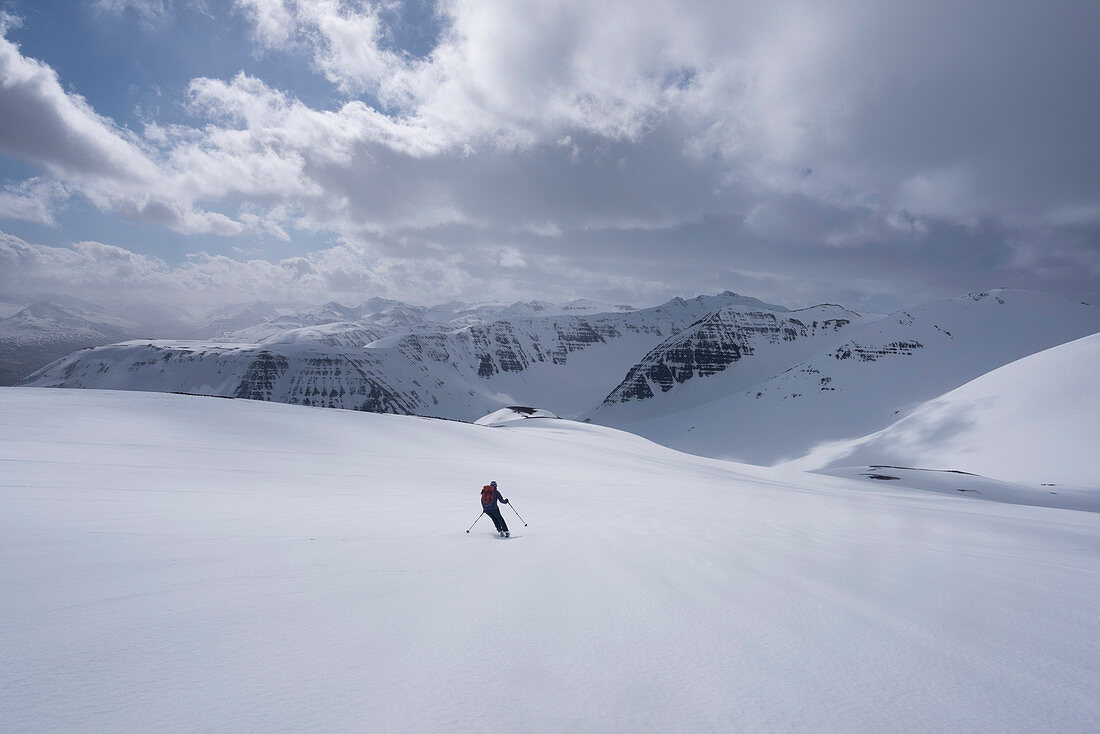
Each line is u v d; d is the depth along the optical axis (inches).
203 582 217.9
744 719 123.3
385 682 135.6
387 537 355.3
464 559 291.7
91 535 299.1
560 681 141.6
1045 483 3260.3
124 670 133.0
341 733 107.9
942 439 4948.3
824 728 119.8
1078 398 4372.5
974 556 400.5
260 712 115.3
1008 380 5339.6
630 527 476.4
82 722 105.6
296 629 170.1
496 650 160.9
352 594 212.1
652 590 238.2
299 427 1331.2
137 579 217.2
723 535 439.5
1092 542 640.4
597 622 190.9
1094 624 211.3
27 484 475.8
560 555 315.9
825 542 426.6
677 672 150.3
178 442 898.7
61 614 171.8
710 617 200.7
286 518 415.5
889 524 674.8
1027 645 182.5
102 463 636.7
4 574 212.7
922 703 134.9
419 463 1066.1
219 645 153.3
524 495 778.8
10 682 121.8
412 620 184.9
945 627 199.5
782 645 173.9
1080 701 138.7
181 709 114.5
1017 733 120.0
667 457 2437.3
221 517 397.4
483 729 113.5
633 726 118.4
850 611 215.3
